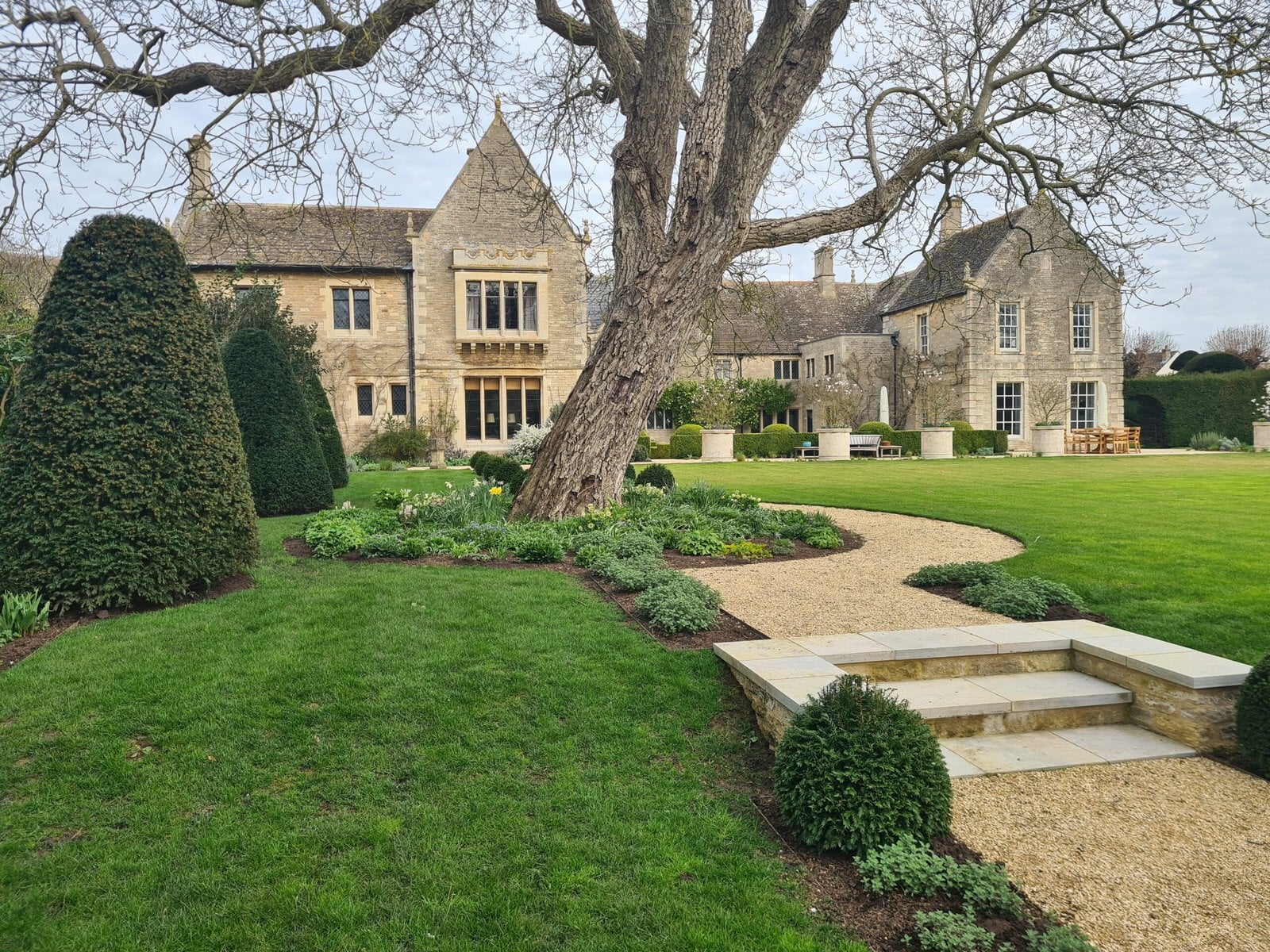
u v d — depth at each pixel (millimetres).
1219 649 5434
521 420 28703
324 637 5375
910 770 3404
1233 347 60469
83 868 3254
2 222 7641
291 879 3188
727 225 9266
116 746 4059
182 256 6539
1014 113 11469
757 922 2943
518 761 4078
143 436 6051
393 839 3439
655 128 9523
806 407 36875
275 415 12484
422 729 4309
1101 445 31453
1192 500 13141
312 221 27594
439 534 8766
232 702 4461
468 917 2975
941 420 33531
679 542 9000
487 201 27734
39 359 5980
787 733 3688
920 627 5859
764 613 6285
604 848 3406
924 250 12688
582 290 28516
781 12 8328
